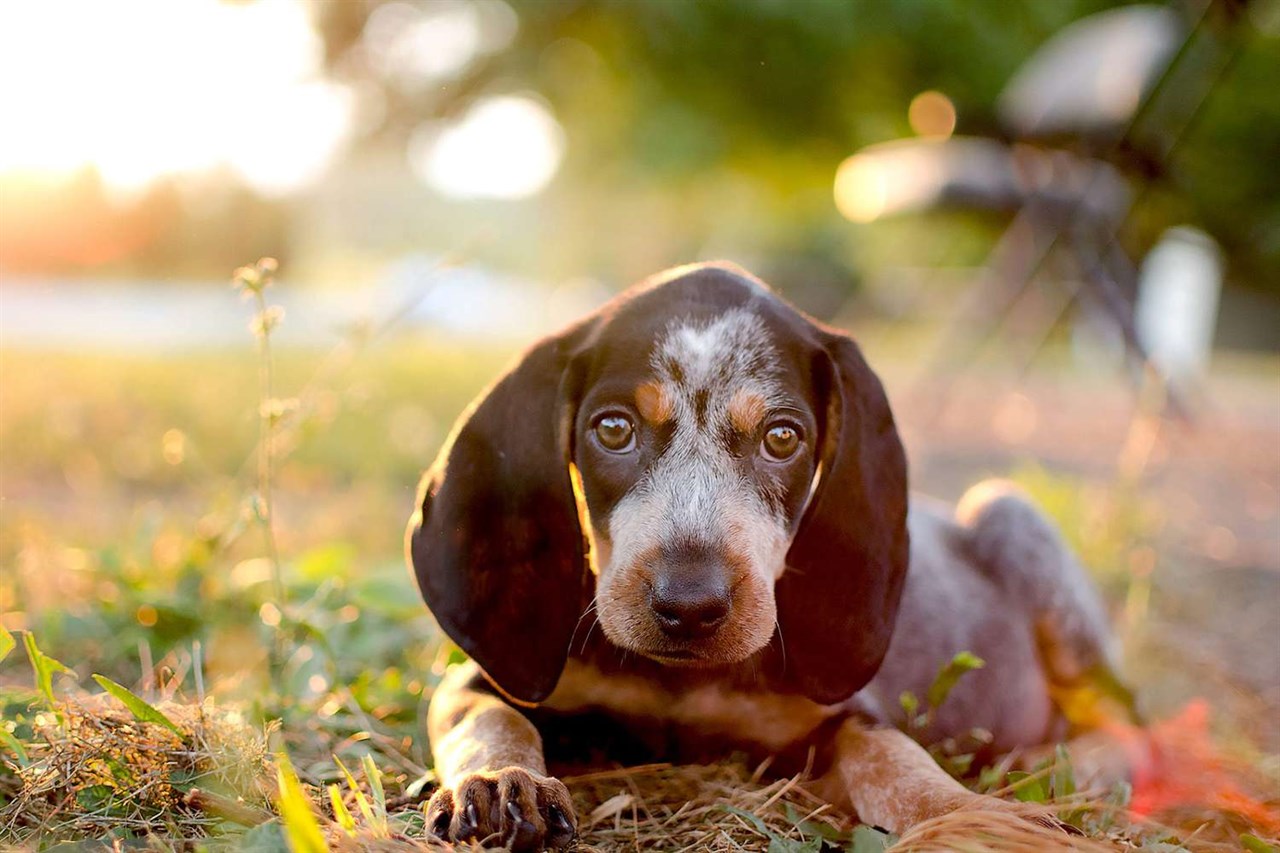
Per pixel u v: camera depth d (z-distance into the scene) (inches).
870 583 30.5
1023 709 34.9
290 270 183.0
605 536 29.6
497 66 144.9
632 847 28.3
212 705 30.1
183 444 52.4
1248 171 185.8
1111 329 84.7
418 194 235.1
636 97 138.0
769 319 30.6
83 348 113.2
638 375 29.7
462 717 29.8
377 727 32.5
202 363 100.0
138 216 169.6
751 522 29.1
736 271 31.9
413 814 27.9
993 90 133.9
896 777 28.9
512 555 29.9
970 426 88.3
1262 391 125.5
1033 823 27.0
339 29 141.6
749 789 30.2
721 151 140.9
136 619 37.0
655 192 169.3
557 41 139.9
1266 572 52.2
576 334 30.8
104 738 28.8
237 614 37.9
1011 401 99.3
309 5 139.7
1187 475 73.0
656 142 139.6
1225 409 101.9
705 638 27.8
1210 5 69.5
